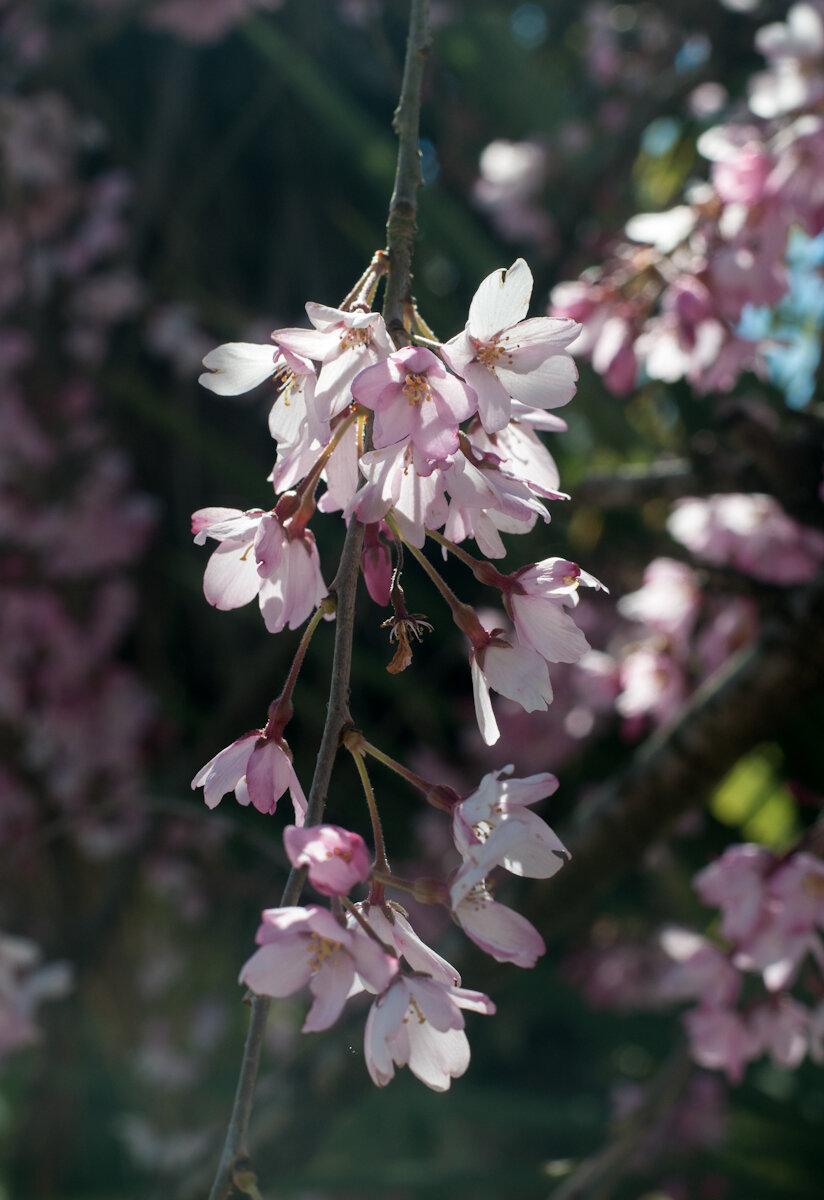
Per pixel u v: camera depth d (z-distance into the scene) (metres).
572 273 1.66
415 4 0.64
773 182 0.81
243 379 0.61
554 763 1.65
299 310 2.02
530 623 0.61
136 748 1.82
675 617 1.10
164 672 1.98
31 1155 1.70
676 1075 0.99
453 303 1.89
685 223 0.83
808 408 1.09
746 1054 0.82
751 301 0.82
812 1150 1.41
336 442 0.60
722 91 1.75
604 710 1.46
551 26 2.22
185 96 2.02
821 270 0.97
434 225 1.71
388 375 0.58
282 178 2.08
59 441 1.85
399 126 0.63
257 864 1.80
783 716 0.94
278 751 0.60
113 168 1.97
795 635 0.90
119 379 1.83
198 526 0.61
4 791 1.77
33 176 1.75
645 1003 1.64
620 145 1.69
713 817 1.54
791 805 1.54
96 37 1.82
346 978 0.56
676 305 0.80
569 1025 2.08
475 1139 1.83
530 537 1.58
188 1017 1.84
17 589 1.79
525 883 1.07
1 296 1.82
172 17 1.78
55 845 1.80
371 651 1.90
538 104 2.08
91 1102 1.74
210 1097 1.71
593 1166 0.99
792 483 0.96
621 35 2.06
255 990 0.56
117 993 1.80
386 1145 1.77
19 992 1.04
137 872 1.68
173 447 1.96
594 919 1.66
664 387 1.44
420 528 0.60
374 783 1.82
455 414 0.58
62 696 1.80
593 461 1.69
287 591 0.60
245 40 1.99
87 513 1.81
